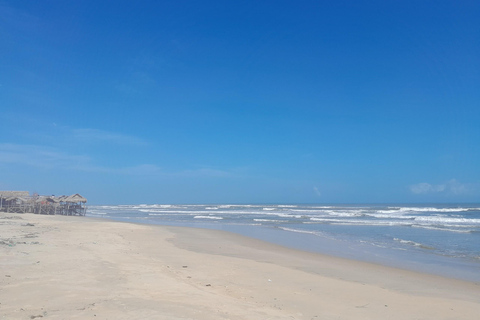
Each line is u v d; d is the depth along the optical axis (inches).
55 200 2257.6
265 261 618.5
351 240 965.8
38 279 354.6
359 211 2901.1
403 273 543.5
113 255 552.7
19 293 302.5
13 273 372.5
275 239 991.0
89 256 518.6
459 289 448.1
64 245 626.8
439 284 474.3
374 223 1577.3
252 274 482.0
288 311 310.7
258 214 2583.7
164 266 492.7
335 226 1437.0
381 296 392.8
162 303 295.1
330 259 664.4
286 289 403.5
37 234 796.6
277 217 2137.1
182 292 341.1
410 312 333.1
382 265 609.0
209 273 469.1
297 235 1096.8
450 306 359.6
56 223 1278.3
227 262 574.2
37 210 2146.9
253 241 938.7
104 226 1229.7
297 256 694.5
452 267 595.5
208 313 275.0
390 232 1177.4
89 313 258.8
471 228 1312.7
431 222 1632.6
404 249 800.3
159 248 716.0
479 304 372.2
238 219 1969.7
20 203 2123.5
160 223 1654.8
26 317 243.4
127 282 368.8
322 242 924.6
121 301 294.7
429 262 639.8
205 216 2356.1
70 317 247.9
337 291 407.5
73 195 2385.6
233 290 379.2
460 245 857.5
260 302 334.6
